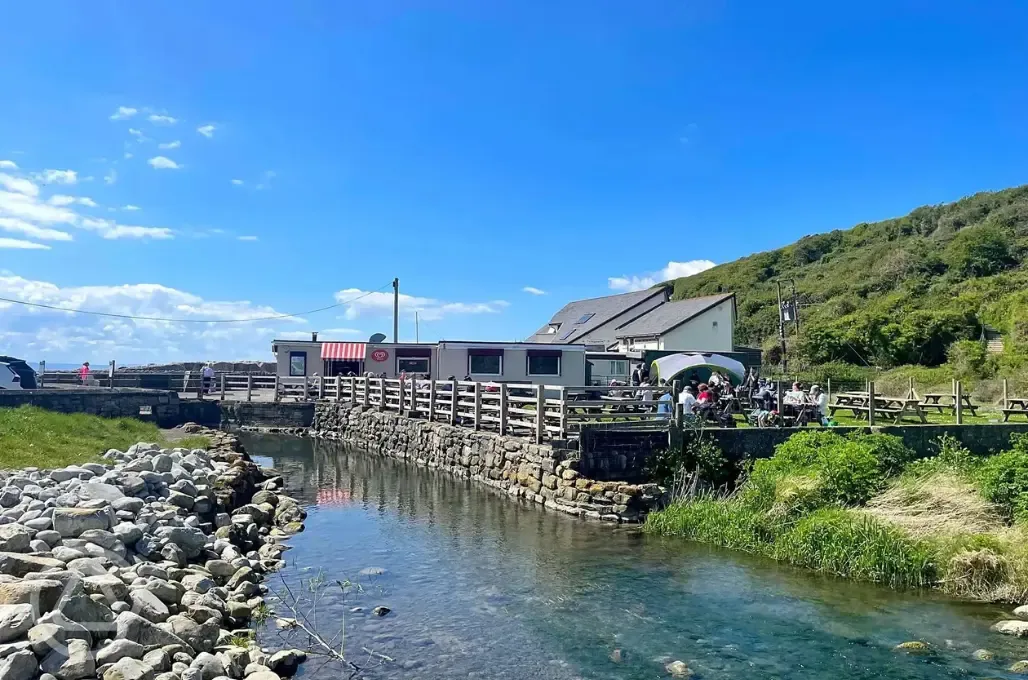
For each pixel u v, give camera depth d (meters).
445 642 8.93
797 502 13.59
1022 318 43.75
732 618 9.77
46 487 11.59
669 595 10.70
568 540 13.94
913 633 9.25
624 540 13.95
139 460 14.23
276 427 35.78
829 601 10.45
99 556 9.07
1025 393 32.91
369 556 12.88
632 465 16.89
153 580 8.55
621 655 8.59
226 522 13.58
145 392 33.44
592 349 37.50
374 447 29.14
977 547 11.13
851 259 74.50
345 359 36.09
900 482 14.16
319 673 7.98
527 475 18.08
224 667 7.27
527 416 19.64
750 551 13.05
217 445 22.05
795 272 78.56
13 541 8.70
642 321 43.06
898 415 23.64
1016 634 9.15
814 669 8.22
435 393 25.20
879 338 47.81
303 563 12.41
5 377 32.25
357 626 9.40
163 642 7.25
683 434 17.12
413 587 11.05
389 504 17.81
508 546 13.51
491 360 33.41
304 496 19.03
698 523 14.17
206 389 38.91
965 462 15.76
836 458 14.22
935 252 64.38
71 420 19.45
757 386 27.27
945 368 41.06
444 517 16.17
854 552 11.75
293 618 9.60
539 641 8.99
